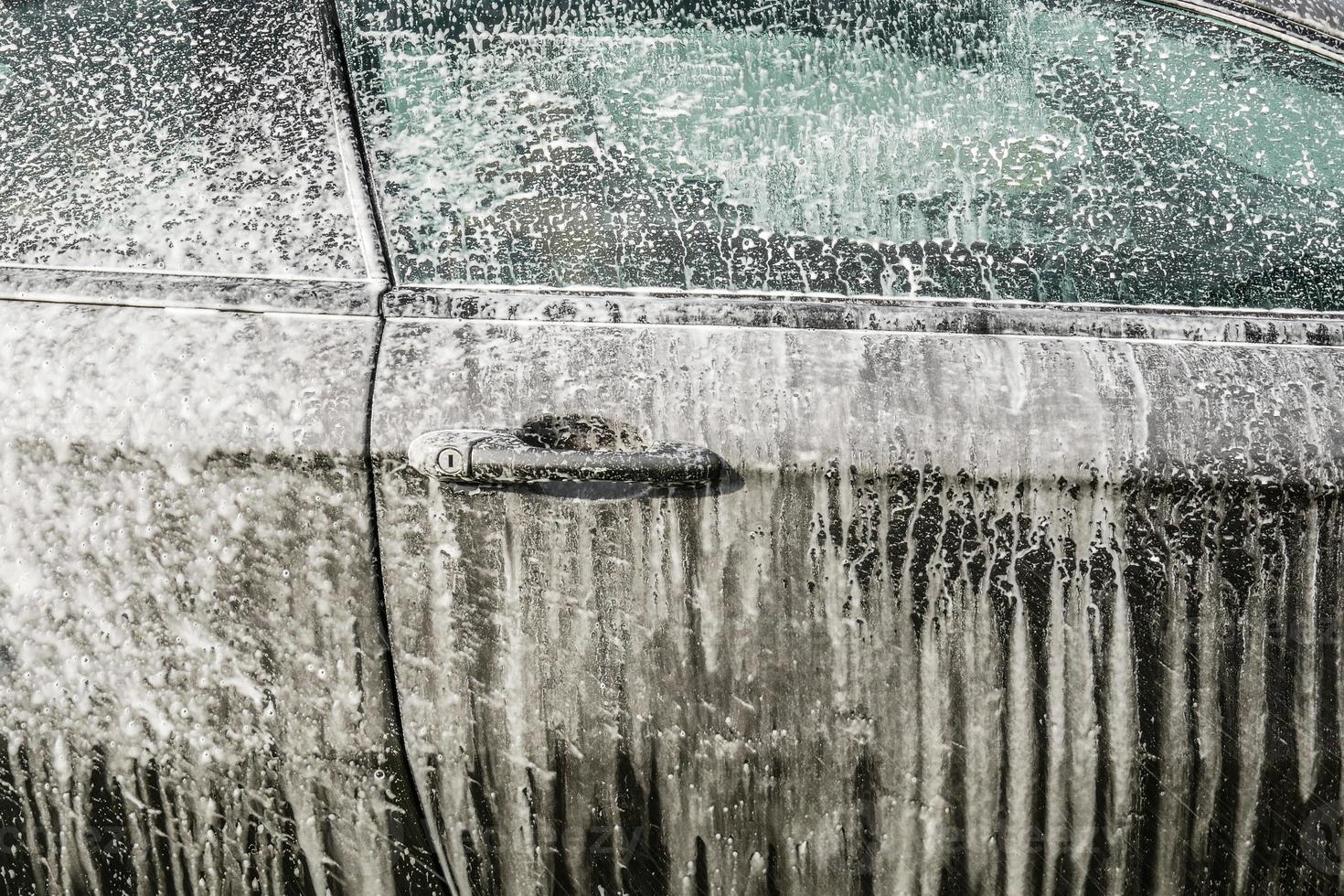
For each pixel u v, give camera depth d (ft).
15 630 7.36
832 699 7.32
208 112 7.63
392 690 7.33
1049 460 7.29
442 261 7.50
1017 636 7.34
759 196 7.58
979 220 7.62
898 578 7.30
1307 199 7.77
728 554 7.28
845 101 7.65
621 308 7.44
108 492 7.32
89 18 7.76
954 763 7.36
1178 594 7.36
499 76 7.64
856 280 7.54
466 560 7.29
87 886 7.48
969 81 7.70
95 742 7.39
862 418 7.29
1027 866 7.41
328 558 7.29
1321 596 7.41
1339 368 7.52
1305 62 7.83
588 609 7.30
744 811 7.37
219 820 7.41
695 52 7.65
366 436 7.24
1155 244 7.67
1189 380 7.43
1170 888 7.47
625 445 7.26
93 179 7.58
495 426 7.23
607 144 7.59
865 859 7.39
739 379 7.32
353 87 7.63
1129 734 7.38
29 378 7.36
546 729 7.33
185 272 7.47
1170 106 7.76
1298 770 7.45
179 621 7.34
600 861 7.39
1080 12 7.78
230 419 7.28
